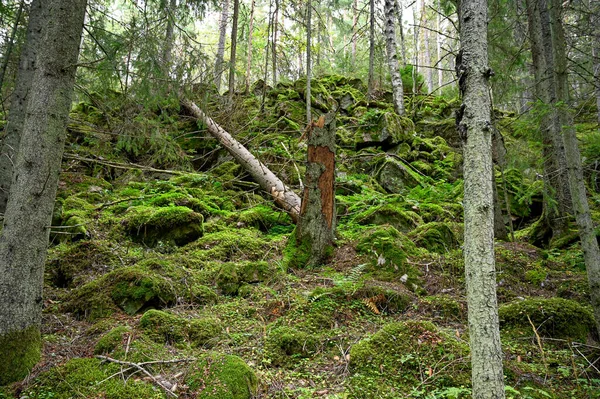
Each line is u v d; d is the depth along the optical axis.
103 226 6.93
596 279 3.64
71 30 3.78
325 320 4.40
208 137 10.04
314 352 3.90
